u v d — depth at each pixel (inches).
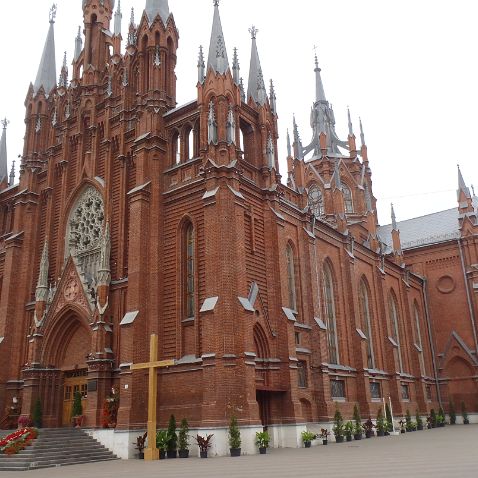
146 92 1587.1
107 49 1855.3
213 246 1270.9
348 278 1935.3
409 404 2257.6
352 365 1847.9
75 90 1838.1
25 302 1697.8
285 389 1348.4
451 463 808.9
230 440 1105.4
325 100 3265.3
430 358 2672.2
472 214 2743.6
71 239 1625.2
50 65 1987.0
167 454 1160.8
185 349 1299.2
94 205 1648.6
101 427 1289.4
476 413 2509.8
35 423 1418.6
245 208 1411.2
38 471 983.6
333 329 1818.4
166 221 1432.1
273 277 1435.8
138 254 1374.3
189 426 1200.8
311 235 1710.1
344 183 2965.1
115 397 1316.4
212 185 1331.2
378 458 948.6
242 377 1187.3
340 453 1095.6
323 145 3009.4
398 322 2421.3
